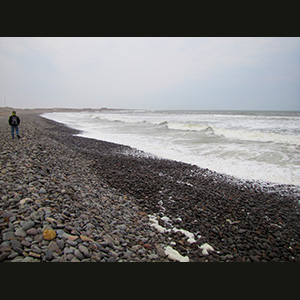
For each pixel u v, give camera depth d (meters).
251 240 5.16
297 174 9.99
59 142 15.68
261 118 39.97
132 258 3.96
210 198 7.40
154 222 5.69
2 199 4.59
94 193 6.66
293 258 4.61
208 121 35.53
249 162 12.00
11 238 3.46
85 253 3.60
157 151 15.23
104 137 22.23
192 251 4.61
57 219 4.33
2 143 10.95
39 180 6.12
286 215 6.45
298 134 19.30
